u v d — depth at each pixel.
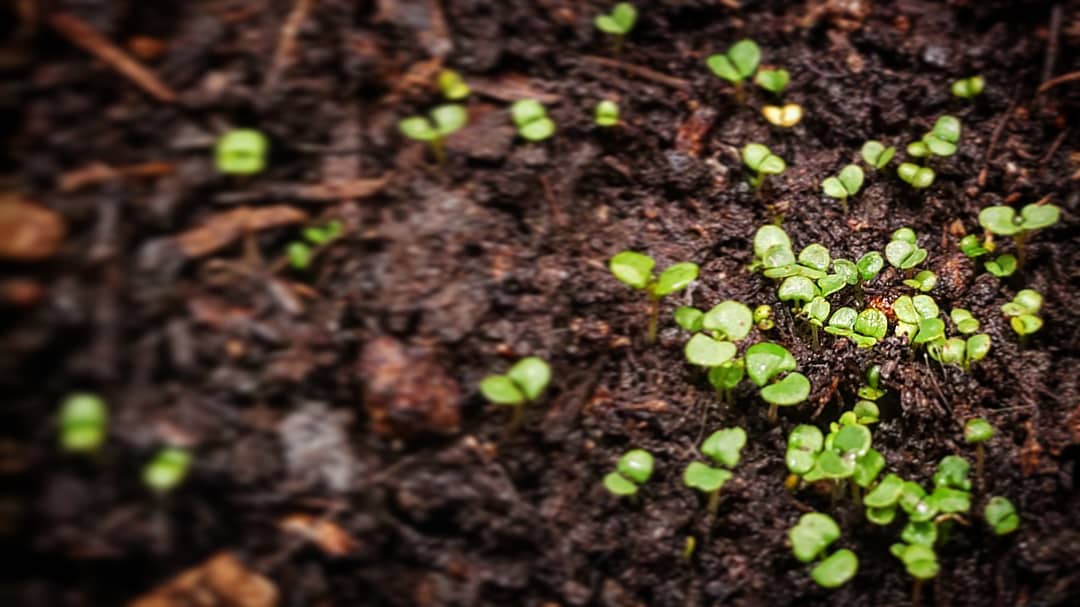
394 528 0.31
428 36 0.34
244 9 0.32
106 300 0.30
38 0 0.31
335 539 0.31
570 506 0.32
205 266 0.31
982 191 0.35
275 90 0.32
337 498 0.31
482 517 0.31
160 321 0.30
